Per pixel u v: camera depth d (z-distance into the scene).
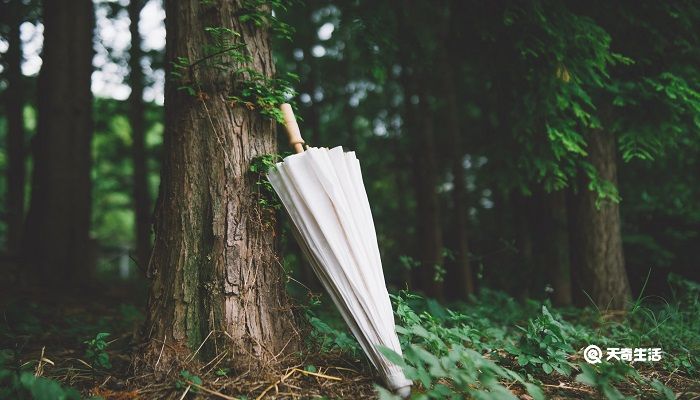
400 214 10.83
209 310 2.65
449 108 8.80
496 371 2.22
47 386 2.13
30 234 6.48
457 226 8.65
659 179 6.29
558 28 4.18
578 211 5.09
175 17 2.91
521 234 6.73
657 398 2.55
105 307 5.49
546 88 4.35
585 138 4.95
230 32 2.68
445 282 9.37
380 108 10.77
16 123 10.04
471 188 10.85
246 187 2.77
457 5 4.75
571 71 4.20
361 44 5.01
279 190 2.60
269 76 2.97
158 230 2.82
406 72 8.43
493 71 4.77
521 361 2.69
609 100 4.66
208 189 2.74
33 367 2.88
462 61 5.29
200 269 2.70
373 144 11.15
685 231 6.68
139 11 8.85
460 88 8.86
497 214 8.52
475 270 8.73
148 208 9.26
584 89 4.62
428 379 2.16
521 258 6.32
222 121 2.78
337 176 2.54
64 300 5.47
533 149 4.67
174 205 2.77
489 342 3.36
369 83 10.02
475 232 10.17
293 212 2.55
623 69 4.72
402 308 2.78
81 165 6.73
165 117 2.94
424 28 7.09
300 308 2.92
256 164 2.77
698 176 6.36
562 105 4.27
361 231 2.51
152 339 2.65
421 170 8.09
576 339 3.41
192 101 2.80
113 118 10.88
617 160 5.91
